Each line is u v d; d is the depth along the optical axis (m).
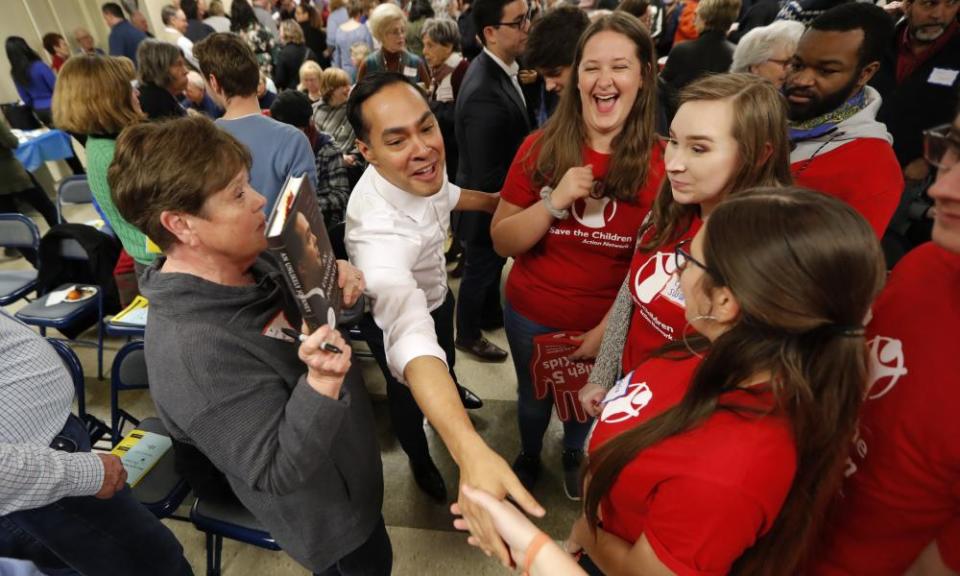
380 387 2.37
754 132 0.86
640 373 0.87
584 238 1.32
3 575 0.80
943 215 0.58
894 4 2.76
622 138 1.21
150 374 0.81
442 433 0.92
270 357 0.84
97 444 2.07
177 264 0.84
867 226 0.54
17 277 2.53
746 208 0.58
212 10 5.73
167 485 1.37
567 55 1.73
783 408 0.58
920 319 0.68
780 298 0.54
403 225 1.24
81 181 2.81
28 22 5.55
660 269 1.05
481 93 2.03
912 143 1.99
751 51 1.88
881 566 0.75
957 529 0.64
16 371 0.99
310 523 1.01
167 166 0.74
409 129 1.08
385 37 3.23
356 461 1.07
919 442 0.65
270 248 0.65
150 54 2.58
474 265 2.28
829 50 1.14
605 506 0.79
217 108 3.79
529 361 1.57
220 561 1.58
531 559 0.68
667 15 4.54
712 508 0.59
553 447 2.00
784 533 0.66
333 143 2.54
